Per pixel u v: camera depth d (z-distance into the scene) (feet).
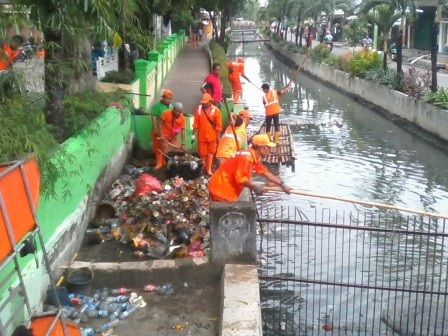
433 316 22.90
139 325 18.54
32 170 16.19
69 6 20.07
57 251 20.71
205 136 33.71
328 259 25.81
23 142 16.81
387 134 59.57
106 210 27.02
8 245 11.92
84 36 23.72
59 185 20.58
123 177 33.19
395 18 72.33
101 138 28.55
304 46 141.28
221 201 21.90
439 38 118.73
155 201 27.81
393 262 27.68
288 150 47.98
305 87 100.53
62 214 21.35
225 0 113.80
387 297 24.36
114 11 23.67
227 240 20.79
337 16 188.44
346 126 63.98
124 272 20.79
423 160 49.06
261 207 33.30
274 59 161.89
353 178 43.27
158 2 43.52
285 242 29.22
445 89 59.93
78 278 20.65
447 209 36.63
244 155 22.16
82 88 30.86
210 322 18.67
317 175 43.70
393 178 43.39
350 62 88.22
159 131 35.29
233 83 64.69
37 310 17.97
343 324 22.36
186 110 51.75
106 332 18.08
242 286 19.06
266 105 49.19
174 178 32.76
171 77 76.79
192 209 27.40
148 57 59.88
